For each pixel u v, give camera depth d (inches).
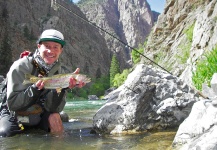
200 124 41.5
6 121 63.0
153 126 65.6
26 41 1501.0
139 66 74.5
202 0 709.3
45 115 67.9
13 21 1589.6
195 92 72.8
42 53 57.9
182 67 440.5
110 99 72.6
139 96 67.0
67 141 55.1
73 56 1994.3
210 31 313.4
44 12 1943.9
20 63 58.2
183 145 40.1
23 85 57.7
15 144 52.8
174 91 69.8
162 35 804.0
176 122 66.6
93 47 2444.6
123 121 65.5
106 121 66.2
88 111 151.6
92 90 1423.5
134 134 60.6
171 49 645.3
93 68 2219.5
